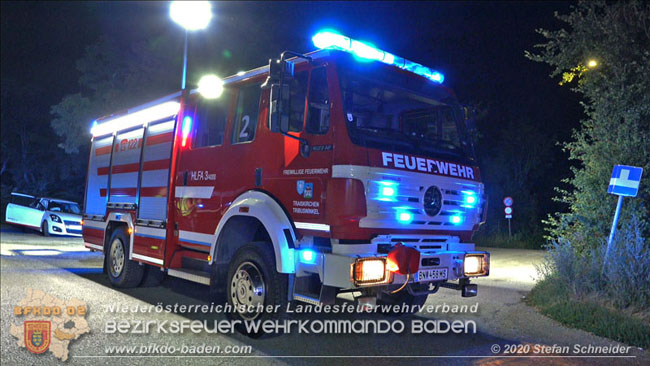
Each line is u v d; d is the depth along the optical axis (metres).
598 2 10.04
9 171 42.19
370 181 5.09
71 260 11.91
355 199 4.99
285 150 5.67
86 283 8.88
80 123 25.42
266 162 5.89
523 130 24.27
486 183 24.75
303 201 5.36
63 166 38.62
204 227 6.71
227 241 6.35
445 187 5.85
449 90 6.48
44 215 18.41
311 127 5.45
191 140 7.22
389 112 5.63
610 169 8.99
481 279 10.55
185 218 7.07
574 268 7.69
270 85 5.29
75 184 40.41
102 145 9.77
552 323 6.63
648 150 8.87
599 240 8.73
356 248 5.03
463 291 5.93
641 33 9.77
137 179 8.27
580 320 6.57
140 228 7.98
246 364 4.88
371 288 5.36
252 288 5.63
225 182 6.45
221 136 6.75
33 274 9.59
